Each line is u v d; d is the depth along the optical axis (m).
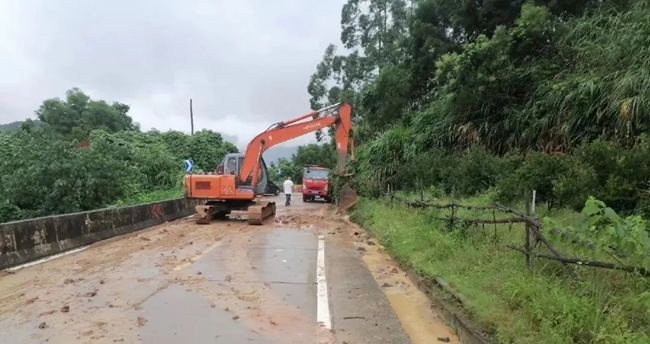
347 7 34.69
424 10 20.61
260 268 8.70
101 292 6.89
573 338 3.95
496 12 17.61
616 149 8.40
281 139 17.11
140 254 10.07
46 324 5.48
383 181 18.89
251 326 5.48
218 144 38.53
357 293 6.97
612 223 4.37
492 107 15.07
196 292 6.93
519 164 12.02
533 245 5.82
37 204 16.31
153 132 37.78
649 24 10.13
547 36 14.17
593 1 15.80
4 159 17.20
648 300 3.78
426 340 5.16
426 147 17.66
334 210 22.73
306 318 5.80
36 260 9.24
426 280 7.09
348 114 17.23
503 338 4.27
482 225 8.00
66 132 54.28
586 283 4.54
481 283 5.80
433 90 19.88
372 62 33.25
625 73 10.23
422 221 10.34
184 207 19.14
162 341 4.96
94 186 16.41
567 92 11.75
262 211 16.42
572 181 8.16
